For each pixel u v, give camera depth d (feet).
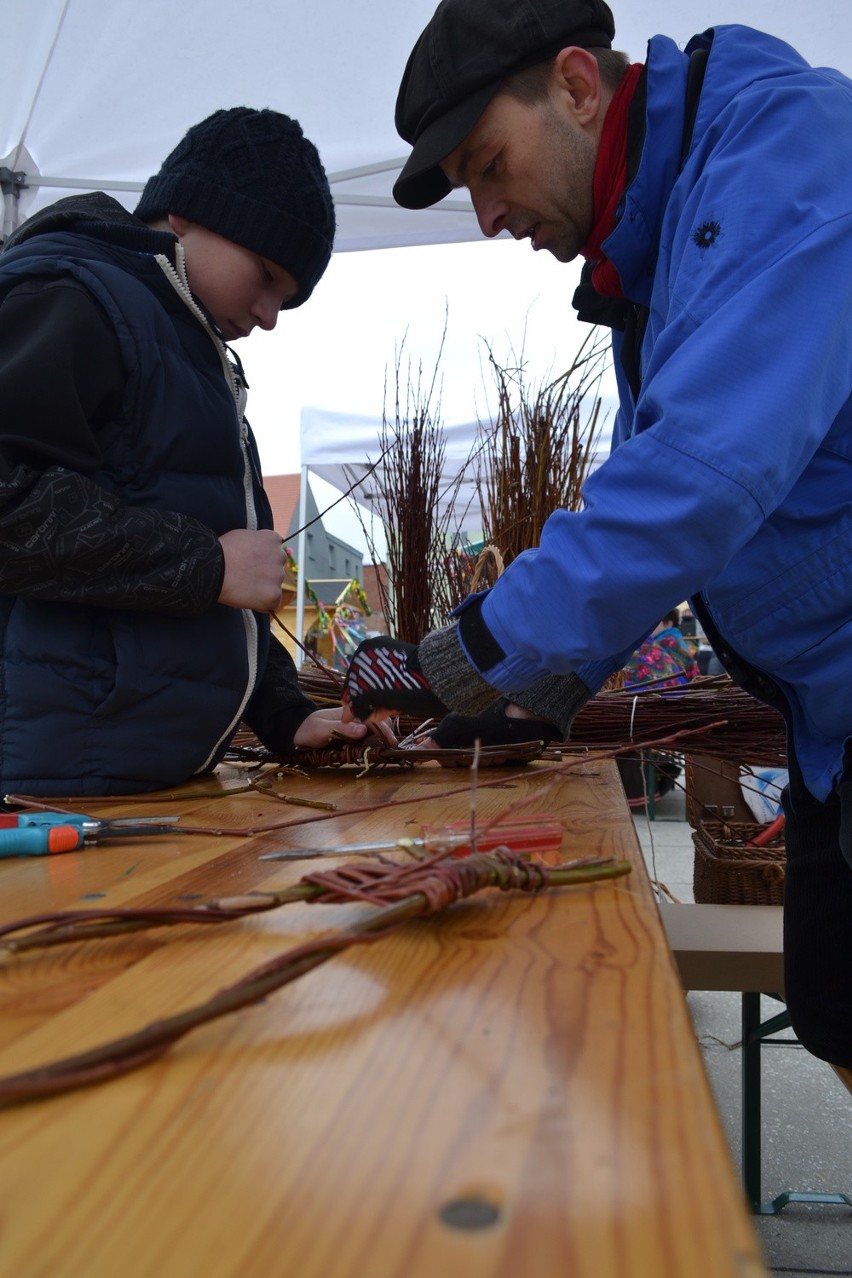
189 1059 1.36
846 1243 6.46
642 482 2.86
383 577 8.93
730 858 7.75
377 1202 0.98
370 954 1.84
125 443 4.45
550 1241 0.90
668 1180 1.00
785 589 3.58
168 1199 1.00
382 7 8.07
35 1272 0.88
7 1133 1.16
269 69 8.89
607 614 2.96
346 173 10.57
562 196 4.13
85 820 3.23
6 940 1.80
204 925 2.10
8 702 4.31
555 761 6.01
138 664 4.45
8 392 3.92
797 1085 8.76
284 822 3.50
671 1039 1.38
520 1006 1.54
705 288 3.07
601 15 3.96
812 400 2.89
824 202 3.06
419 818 3.61
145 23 8.19
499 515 8.16
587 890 2.34
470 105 3.92
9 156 9.73
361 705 3.78
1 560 3.98
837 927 4.41
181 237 4.96
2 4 7.82
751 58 3.63
